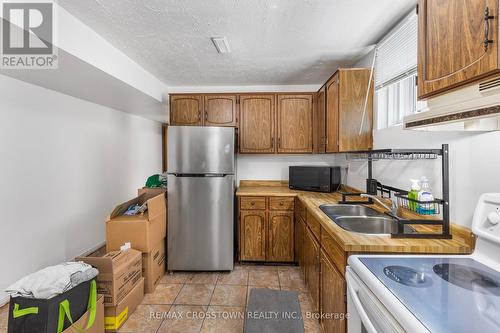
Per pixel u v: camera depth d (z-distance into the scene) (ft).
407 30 5.98
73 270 5.24
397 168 6.33
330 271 5.06
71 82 8.05
